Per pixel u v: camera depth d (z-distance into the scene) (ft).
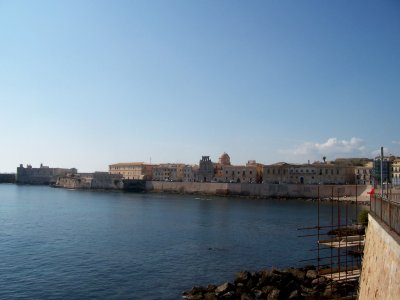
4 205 569.23
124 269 195.83
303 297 148.05
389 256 74.74
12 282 172.24
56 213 463.42
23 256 222.28
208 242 268.82
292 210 489.26
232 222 375.25
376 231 97.14
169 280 178.09
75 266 200.75
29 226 348.59
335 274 165.07
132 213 461.78
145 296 156.56
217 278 182.19
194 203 609.42
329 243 241.96
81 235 298.97
